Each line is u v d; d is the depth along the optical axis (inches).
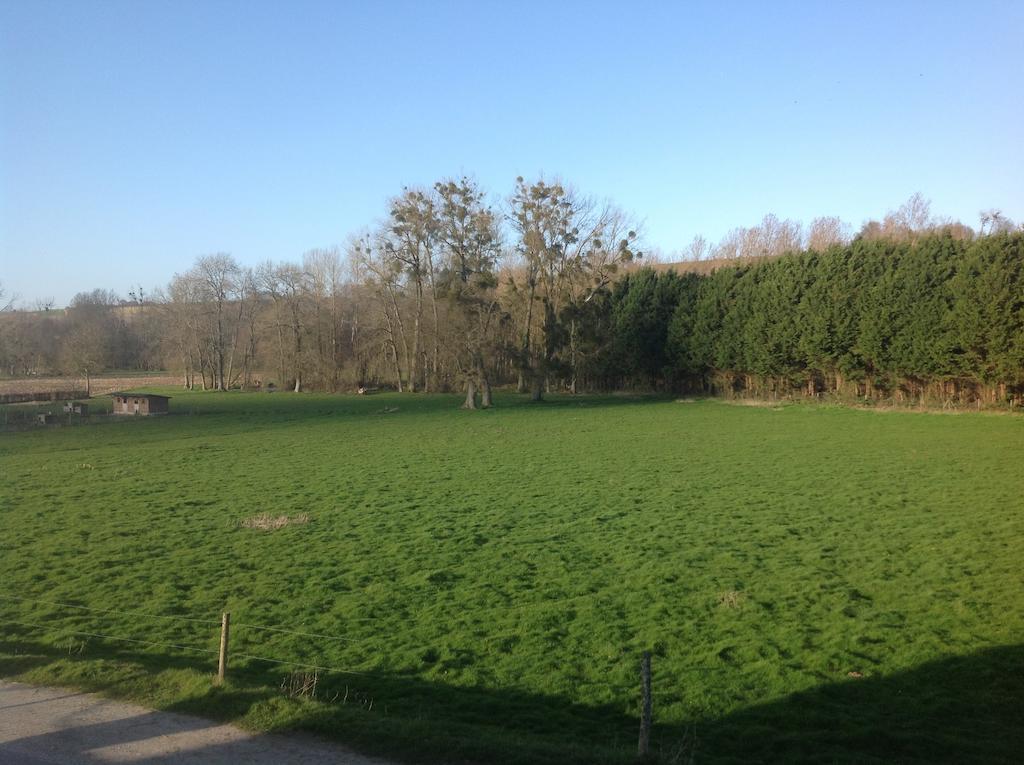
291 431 1572.3
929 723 283.9
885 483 807.7
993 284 1596.9
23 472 1016.9
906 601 427.2
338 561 534.6
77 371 3575.3
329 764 230.2
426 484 864.3
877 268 1909.4
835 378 2087.8
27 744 243.1
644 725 241.4
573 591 458.9
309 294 3368.6
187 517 693.3
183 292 3523.6
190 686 292.8
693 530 613.3
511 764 232.7
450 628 396.5
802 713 293.7
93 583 483.8
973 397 1758.1
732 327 2330.2
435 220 2856.8
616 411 1984.5
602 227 2407.7
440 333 2447.1
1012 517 629.3
